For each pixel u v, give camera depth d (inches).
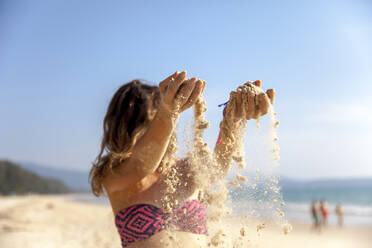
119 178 58.4
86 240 437.7
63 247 382.3
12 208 1015.0
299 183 7770.7
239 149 55.4
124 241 56.9
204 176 56.9
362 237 748.0
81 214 1005.8
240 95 54.8
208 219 55.6
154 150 54.4
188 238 55.7
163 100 52.4
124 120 63.7
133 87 67.1
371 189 4397.1
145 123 64.9
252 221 52.3
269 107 53.7
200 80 52.9
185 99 51.7
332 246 636.7
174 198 57.4
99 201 2383.1
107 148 65.2
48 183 4945.9
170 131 53.2
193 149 58.7
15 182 4050.2
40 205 1175.0
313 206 845.8
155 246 54.0
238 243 51.8
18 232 467.8
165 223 55.8
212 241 52.7
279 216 51.4
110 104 66.7
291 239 681.0
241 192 54.2
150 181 59.3
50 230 526.3
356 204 2167.8
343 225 986.7
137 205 57.0
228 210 54.3
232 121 55.9
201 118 59.3
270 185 53.0
